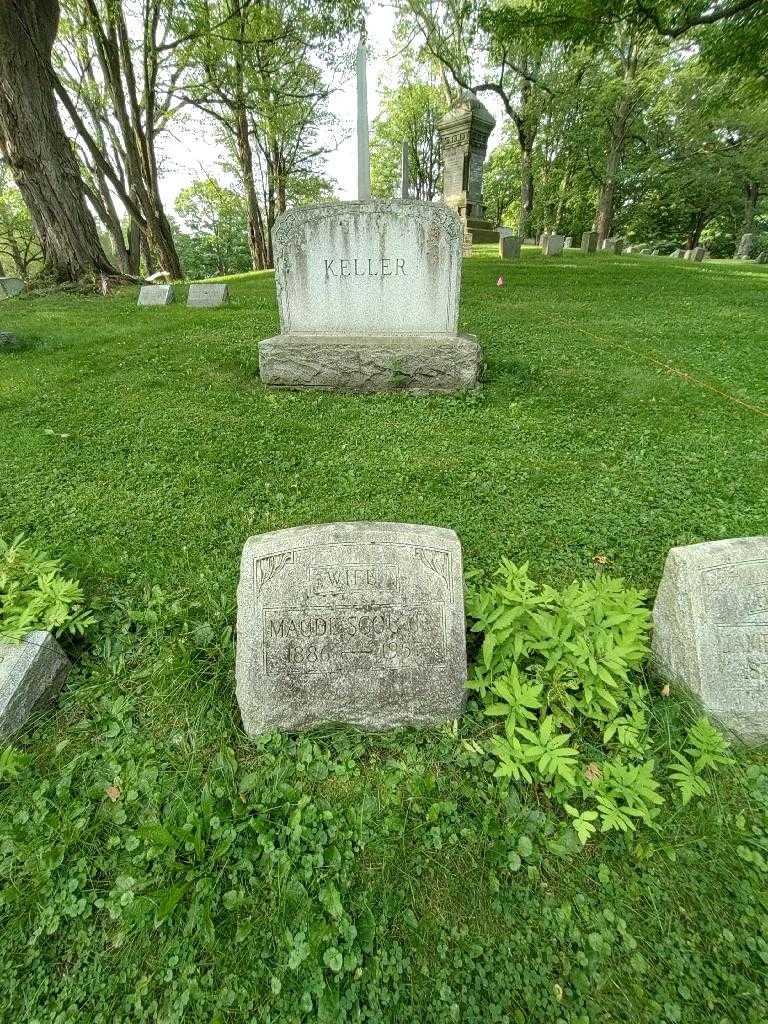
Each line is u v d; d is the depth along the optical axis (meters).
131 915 1.67
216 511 3.69
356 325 6.03
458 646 2.22
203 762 2.16
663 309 10.20
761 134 28.41
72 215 12.11
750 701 2.19
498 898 1.75
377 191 44.59
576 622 2.31
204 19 15.78
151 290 11.02
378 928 1.67
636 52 25.70
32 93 10.98
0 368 6.61
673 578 2.32
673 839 1.90
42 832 1.90
